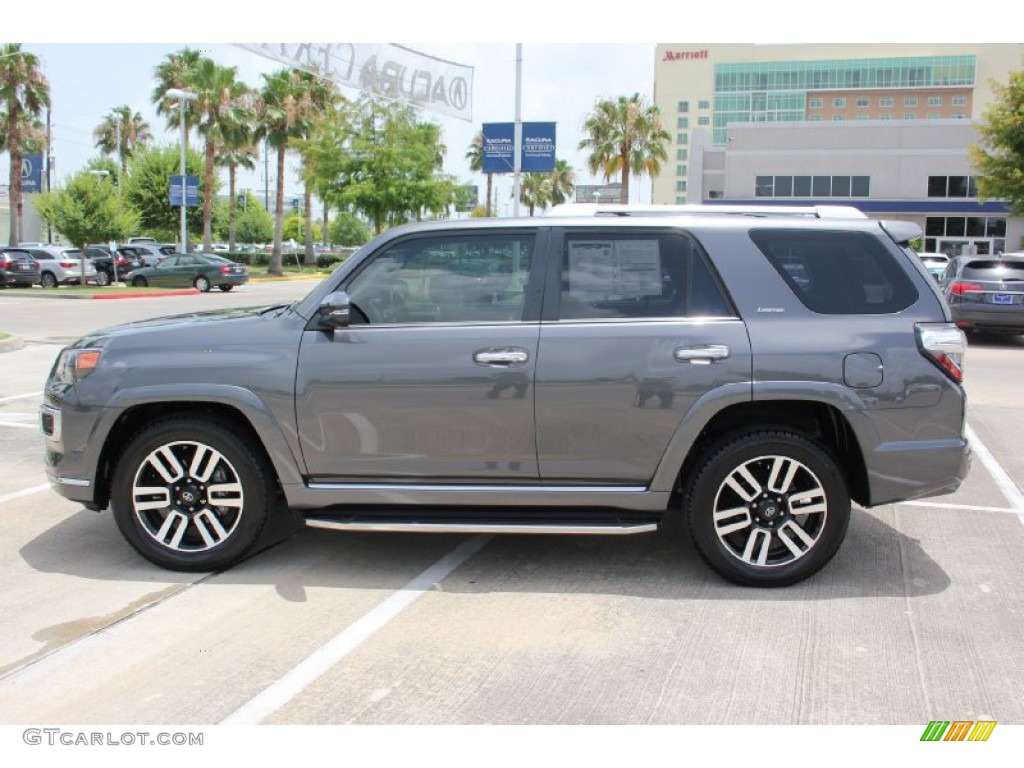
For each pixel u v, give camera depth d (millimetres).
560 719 3352
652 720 3340
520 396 4504
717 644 3959
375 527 4551
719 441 4551
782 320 4516
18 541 5371
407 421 4570
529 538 5430
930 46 125938
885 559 5082
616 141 43688
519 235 4688
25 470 7160
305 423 4609
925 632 4090
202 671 3715
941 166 54375
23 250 34438
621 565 4961
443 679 3648
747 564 4578
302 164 36312
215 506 4773
